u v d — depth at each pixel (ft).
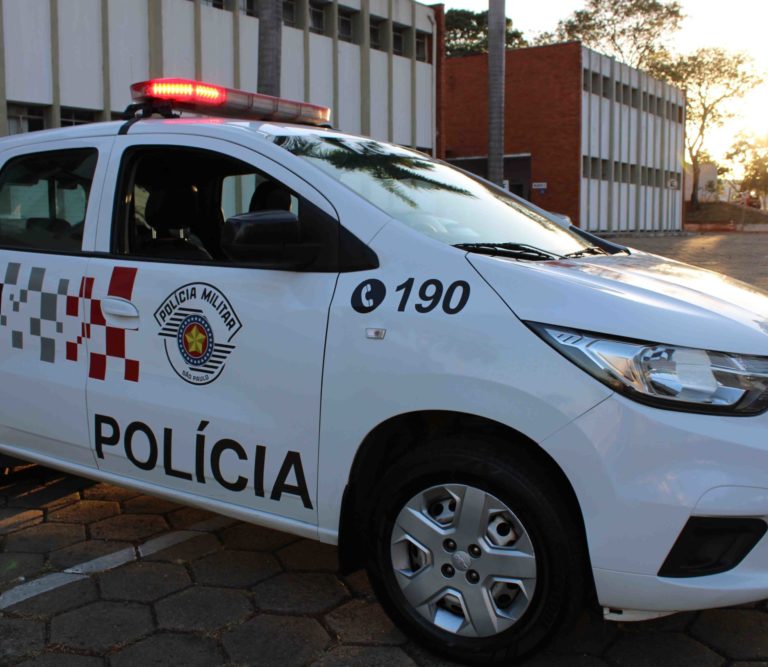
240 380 9.73
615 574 7.84
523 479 8.09
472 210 11.14
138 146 11.24
